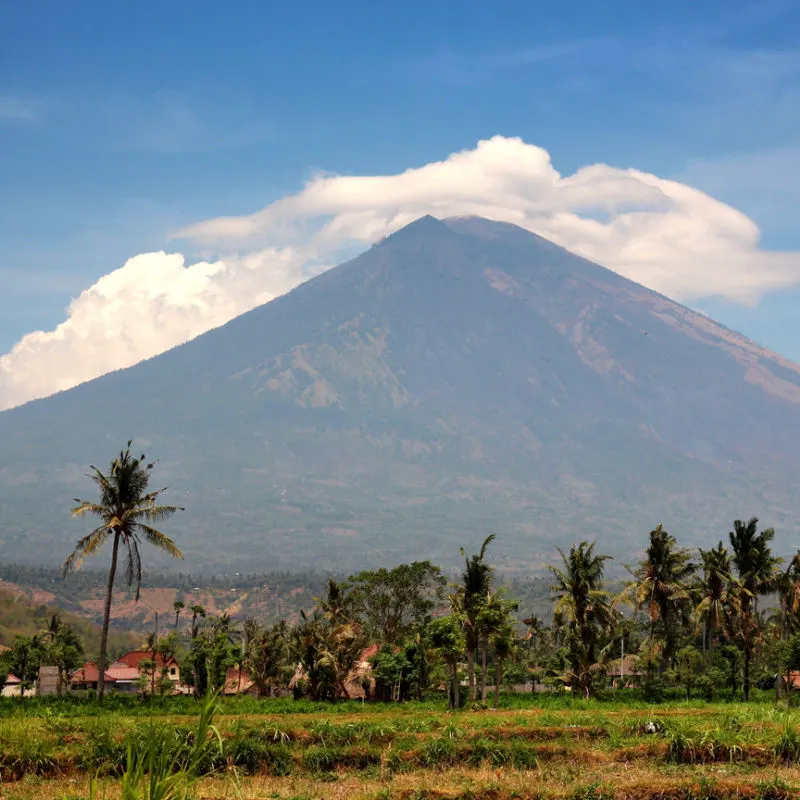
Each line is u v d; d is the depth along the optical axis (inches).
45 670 3093.0
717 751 1646.2
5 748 1509.6
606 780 1486.2
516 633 2896.2
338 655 3154.5
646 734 1785.2
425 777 1515.7
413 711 2448.3
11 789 1353.3
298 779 1496.1
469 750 1643.7
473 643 2738.7
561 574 3503.9
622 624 4247.0
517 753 1633.9
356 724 1743.4
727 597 3329.2
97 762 1486.2
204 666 3228.3
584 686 3336.6
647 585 3757.4
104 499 2687.0
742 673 3690.9
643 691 3339.1
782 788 1416.1
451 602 2807.6
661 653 3735.2
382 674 3161.9
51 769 1476.4
